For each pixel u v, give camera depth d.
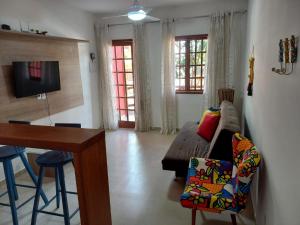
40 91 3.71
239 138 2.26
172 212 2.52
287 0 1.36
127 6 4.61
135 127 5.52
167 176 3.30
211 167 2.36
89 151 1.47
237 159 2.19
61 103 4.32
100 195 1.64
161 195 2.84
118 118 5.83
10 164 2.29
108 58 5.36
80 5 4.48
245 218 2.38
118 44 5.37
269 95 1.81
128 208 2.61
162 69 5.00
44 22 3.91
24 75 3.39
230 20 4.41
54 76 3.98
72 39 4.23
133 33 5.02
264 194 1.88
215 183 2.22
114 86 5.61
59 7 4.23
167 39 4.84
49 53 3.95
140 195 2.86
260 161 1.88
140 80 5.21
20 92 3.34
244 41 4.48
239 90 4.69
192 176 2.31
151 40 5.09
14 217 2.23
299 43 1.12
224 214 2.45
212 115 3.47
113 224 2.35
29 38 3.53
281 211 1.36
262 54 2.27
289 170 1.22
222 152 2.59
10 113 3.29
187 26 4.80
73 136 1.50
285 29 1.40
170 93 5.07
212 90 4.75
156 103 5.42
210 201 1.95
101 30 5.26
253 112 2.81
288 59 1.27
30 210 2.61
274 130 1.60
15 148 2.38
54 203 2.71
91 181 1.52
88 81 5.17
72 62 4.57
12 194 2.20
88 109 5.22
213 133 3.34
